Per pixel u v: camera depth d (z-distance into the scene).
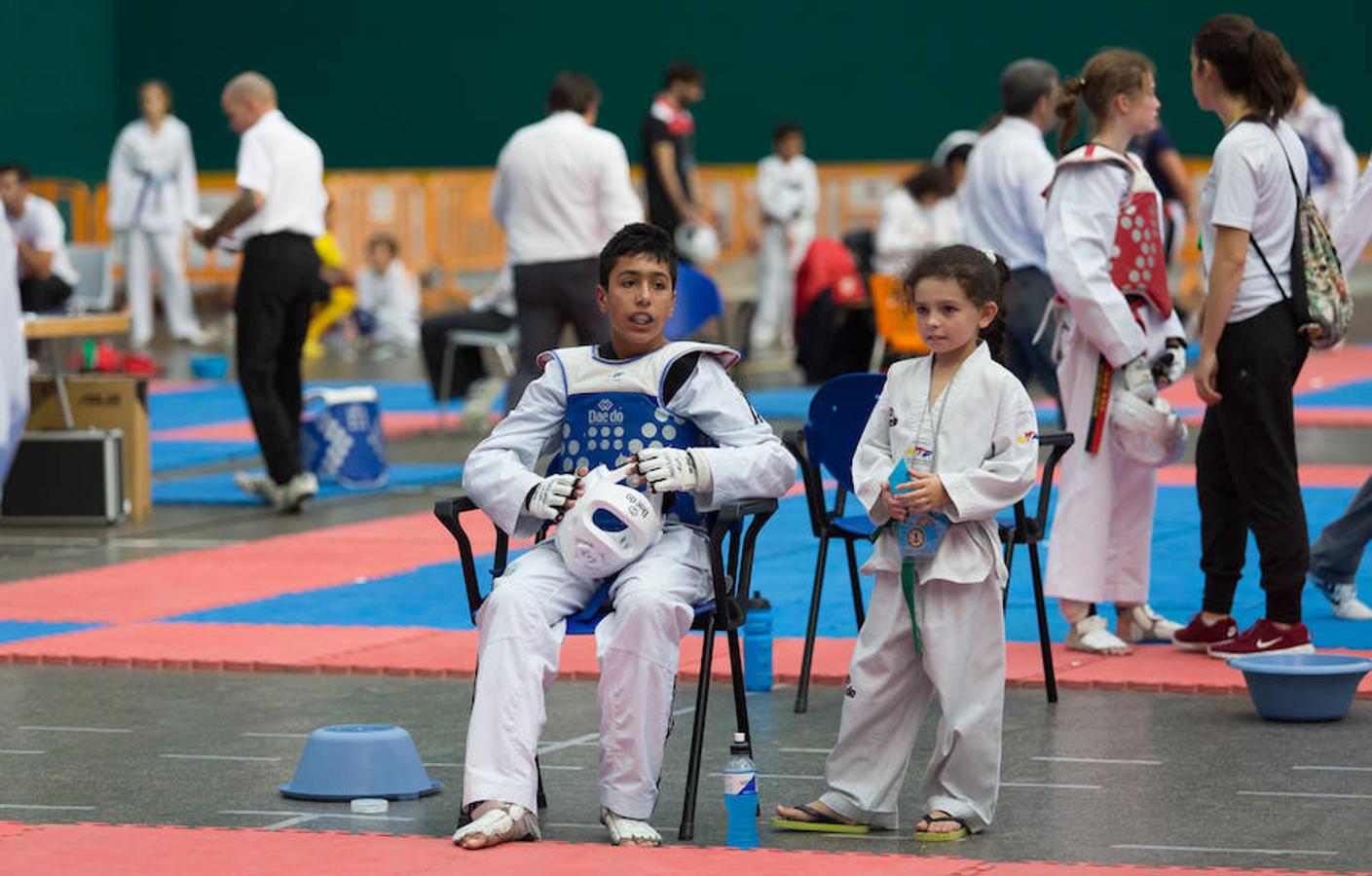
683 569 10.14
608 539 9.96
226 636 15.45
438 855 9.45
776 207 43.16
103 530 21.45
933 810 9.98
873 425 10.35
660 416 10.44
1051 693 12.98
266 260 22.08
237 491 24.09
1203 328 13.57
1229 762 11.34
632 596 9.89
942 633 9.93
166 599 17.19
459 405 32.81
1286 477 13.60
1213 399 13.55
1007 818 10.30
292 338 22.58
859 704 10.14
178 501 23.42
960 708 9.94
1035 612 15.74
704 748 11.95
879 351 33.28
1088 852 9.63
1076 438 14.21
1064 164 14.09
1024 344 17.64
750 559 10.37
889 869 9.09
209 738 12.36
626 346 10.61
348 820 10.45
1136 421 13.94
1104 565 14.24
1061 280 13.98
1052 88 17.81
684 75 35.44
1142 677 13.40
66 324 22.30
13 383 17.98
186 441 28.95
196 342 45.59
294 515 22.38
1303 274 13.48
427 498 23.55
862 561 18.62
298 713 13.01
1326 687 12.22
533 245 23.98
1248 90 13.64
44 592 17.61
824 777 11.23
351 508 22.83
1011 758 11.52
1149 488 14.45
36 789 11.14
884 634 10.08
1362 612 15.49
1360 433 27.33
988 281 10.02
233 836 9.85
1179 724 12.27
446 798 10.92
